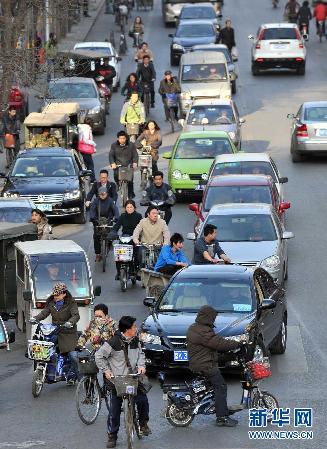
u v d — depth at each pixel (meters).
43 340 47.41
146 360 47.38
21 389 48.25
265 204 67.56
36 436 40.97
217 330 46.66
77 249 56.69
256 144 107.75
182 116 118.50
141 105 101.50
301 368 49.53
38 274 55.31
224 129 98.94
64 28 169.62
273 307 48.34
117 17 182.62
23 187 81.06
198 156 87.69
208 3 170.38
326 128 97.25
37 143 94.25
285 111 122.69
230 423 41.31
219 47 133.50
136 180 94.31
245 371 41.91
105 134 115.00
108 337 44.19
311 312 59.38
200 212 70.75
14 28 87.75
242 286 49.78
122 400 39.34
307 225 78.44
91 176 91.38
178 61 149.88
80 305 54.97
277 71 148.62
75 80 116.12
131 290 65.00
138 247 64.44
